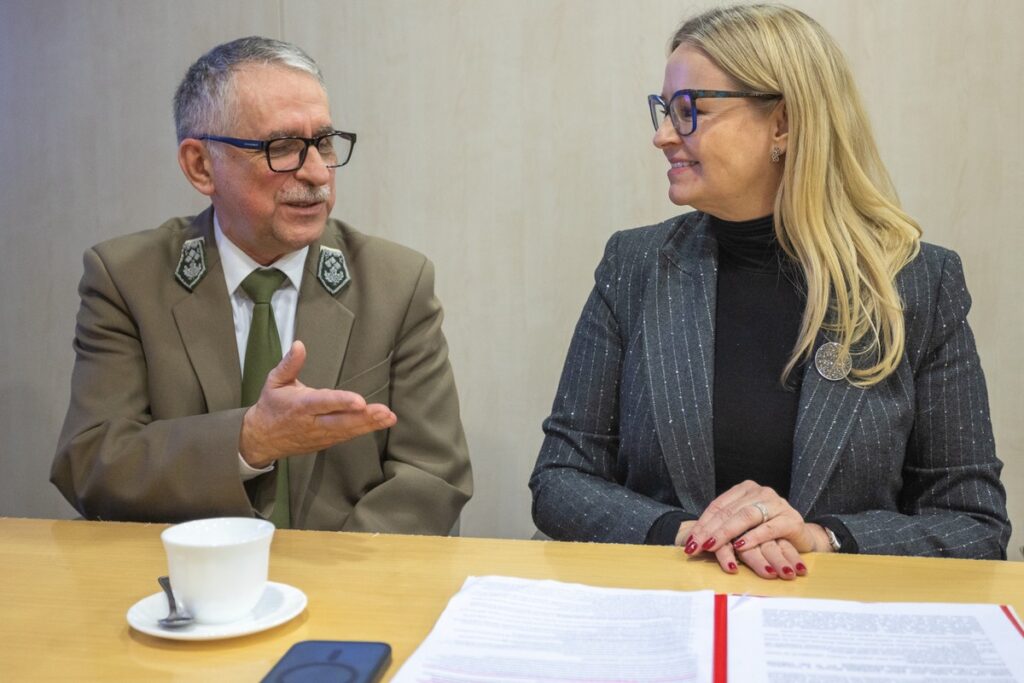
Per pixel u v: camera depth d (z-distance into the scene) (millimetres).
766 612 926
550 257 2422
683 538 1333
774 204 1560
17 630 932
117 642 901
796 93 1495
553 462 1648
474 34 2400
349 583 1052
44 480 2713
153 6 2547
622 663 817
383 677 806
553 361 2449
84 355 1686
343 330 1722
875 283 1509
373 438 1713
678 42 1598
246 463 1424
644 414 1574
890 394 1494
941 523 1413
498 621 908
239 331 1721
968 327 1561
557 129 2385
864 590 1028
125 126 2586
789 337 1561
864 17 2240
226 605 904
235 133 1607
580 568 1104
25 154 2646
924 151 2248
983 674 785
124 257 1711
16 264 2680
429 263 1842
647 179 2354
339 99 2480
